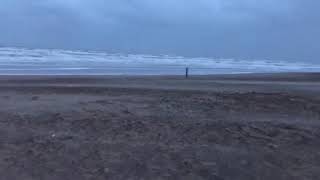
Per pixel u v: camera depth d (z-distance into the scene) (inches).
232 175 346.0
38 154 362.3
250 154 369.7
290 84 1135.0
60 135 400.8
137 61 4288.9
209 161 358.0
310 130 430.9
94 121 438.6
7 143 381.4
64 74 1708.9
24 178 331.6
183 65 3651.6
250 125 436.1
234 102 561.9
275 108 533.6
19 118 453.4
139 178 336.8
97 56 5216.5
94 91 732.7
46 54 4611.2
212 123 437.7
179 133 410.0
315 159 370.3
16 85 920.3
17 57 3614.7
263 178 344.5
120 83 1048.2
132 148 372.5
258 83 1155.9
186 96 620.1
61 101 567.2
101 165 348.5
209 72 2402.8
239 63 5556.1
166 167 349.4
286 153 376.5
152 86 901.8
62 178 333.1
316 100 597.3
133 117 455.5
